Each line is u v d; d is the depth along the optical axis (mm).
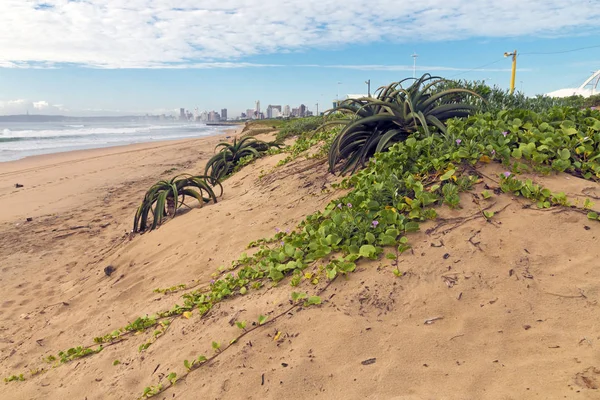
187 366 2641
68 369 3195
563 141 4086
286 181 6207
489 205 3400
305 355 2500
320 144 7719
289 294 3102
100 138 41469
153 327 3410
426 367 2283
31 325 4254
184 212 6777
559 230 3041
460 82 6176
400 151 4336
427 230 3287
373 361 2375
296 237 3842
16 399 2955
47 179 13633
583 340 2258
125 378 2801
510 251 2938
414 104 4953
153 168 15492
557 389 1996
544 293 2605
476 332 2447
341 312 2764
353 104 5473
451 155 3939
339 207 3938
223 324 2998
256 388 2363
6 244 7043
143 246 5789
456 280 2803
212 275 4066
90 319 4059
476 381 2146
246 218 5359
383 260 3129
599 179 3693
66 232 7570
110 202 9898
